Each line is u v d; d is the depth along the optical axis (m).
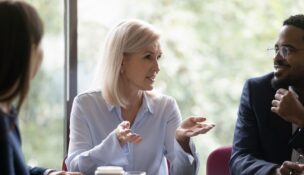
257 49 4.31
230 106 4.32
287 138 2.45
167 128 2.69
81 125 2.62
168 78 4.35
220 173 2.65
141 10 4.14
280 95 2.41
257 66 4.30
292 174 2.13
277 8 4.25
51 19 3.22
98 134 2.64
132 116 2.68
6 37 1.71
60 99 3.25
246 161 2.38
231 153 2.60
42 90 3.30
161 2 4.34
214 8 4.42
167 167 2.68
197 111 4.35
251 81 2.63
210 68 4.38
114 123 2.65
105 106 2.66
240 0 4.39
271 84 2.57
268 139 2.47
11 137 1.81
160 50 2.61
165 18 4.36
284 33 2.41
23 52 1.72
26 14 1.74
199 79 4.37
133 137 2.32
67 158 2.57
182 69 4.38
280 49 2.43
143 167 2.62
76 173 2.19
